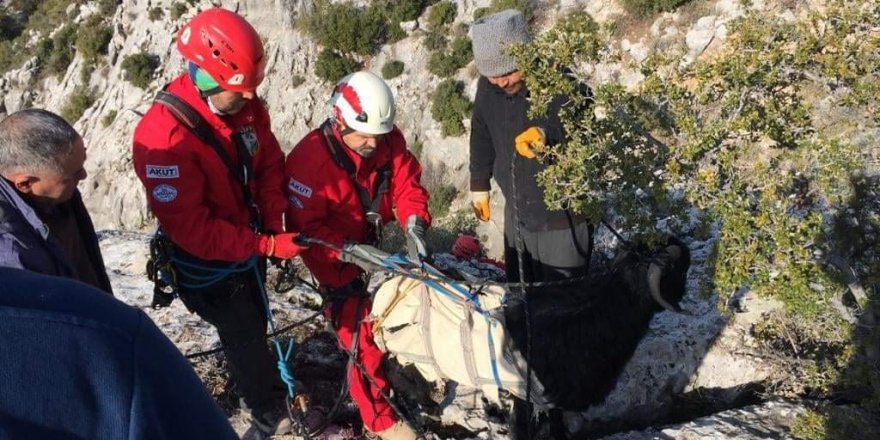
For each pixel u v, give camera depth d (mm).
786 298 2979
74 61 36312
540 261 3939
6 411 993
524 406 3711
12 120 2441
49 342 1030
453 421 4180
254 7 29812
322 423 3961
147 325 1138
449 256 6484
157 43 33188
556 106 3543
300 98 28859
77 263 2912
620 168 3277
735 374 4215
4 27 41000
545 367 3109
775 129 2977
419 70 27266
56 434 1019
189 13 32625
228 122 3260
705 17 21297
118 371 1062
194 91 3141
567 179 3326
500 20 3428
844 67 2807
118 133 32031
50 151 2412
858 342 3439
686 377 4270
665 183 3082
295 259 6273
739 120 2900
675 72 3139
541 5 25266
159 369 1110
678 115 3072
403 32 27703
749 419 3811
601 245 5461
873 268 3137
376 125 3244
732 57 2938
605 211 3768
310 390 4453
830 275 3166
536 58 3275
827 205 3570
